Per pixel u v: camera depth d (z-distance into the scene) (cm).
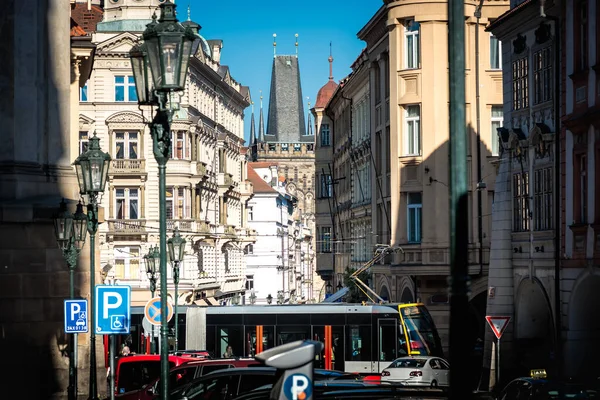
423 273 7125
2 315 4397
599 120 4722
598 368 4997
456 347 1569
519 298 5759
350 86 10106
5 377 4403
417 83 7269
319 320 6272
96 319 3145
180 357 4756
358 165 9850
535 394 3494
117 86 10994
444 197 7169
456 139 1598
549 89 5397
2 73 4447
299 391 1558
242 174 15125
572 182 5025
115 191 11038
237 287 14488
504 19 5831
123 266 10994
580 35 4981
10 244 4406
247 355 6341
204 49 13312
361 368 6191
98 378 4872
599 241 4756
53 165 4591
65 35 4662
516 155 5781
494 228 5997
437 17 7212
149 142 11031
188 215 11281
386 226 7931
